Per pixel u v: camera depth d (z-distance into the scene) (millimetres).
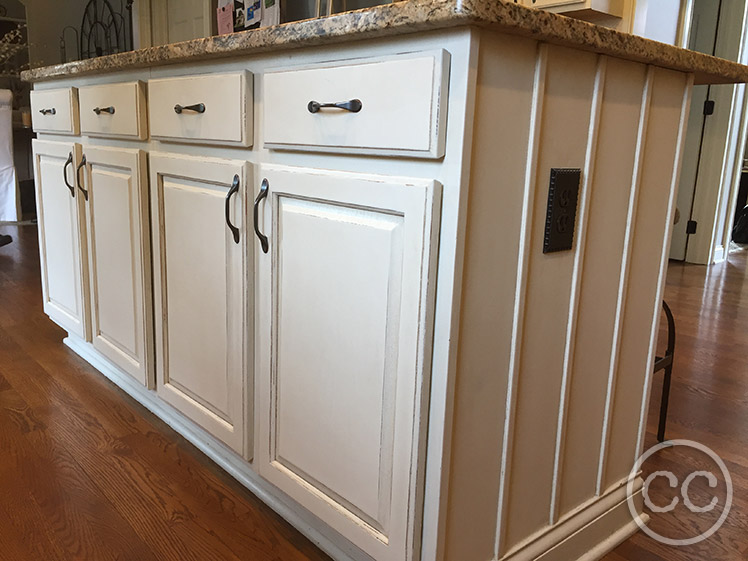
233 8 2861
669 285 3580
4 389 1856
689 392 2020
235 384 1272
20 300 2785
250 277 1185
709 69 1123
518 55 824
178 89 1308
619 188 1061
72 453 1508
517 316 926
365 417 972
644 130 1074
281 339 1130
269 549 1188
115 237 1644
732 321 2865
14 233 4430
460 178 787
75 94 1754
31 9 5484
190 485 1389
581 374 1093
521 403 985
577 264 1012
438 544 903
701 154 4176
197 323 1376
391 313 900
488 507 982
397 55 828
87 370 2014
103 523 1247
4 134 3789
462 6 708
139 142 1512
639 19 1625
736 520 1334
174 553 1167
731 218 4418
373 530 988
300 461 1129
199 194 1297
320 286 1022
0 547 1166
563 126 921
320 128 961
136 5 4086
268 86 1058
